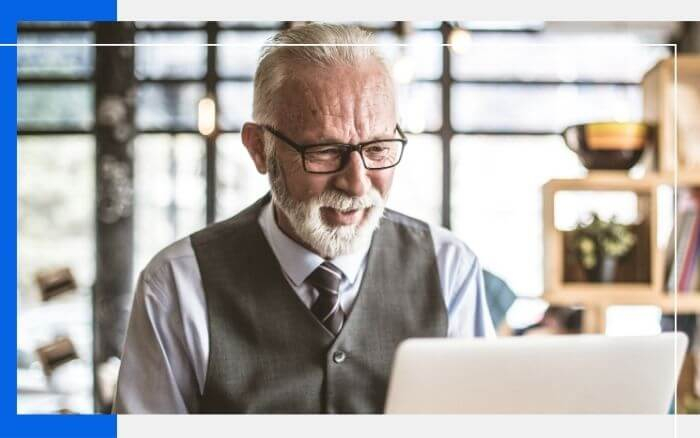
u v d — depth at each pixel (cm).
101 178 492
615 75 487
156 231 495
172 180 497
